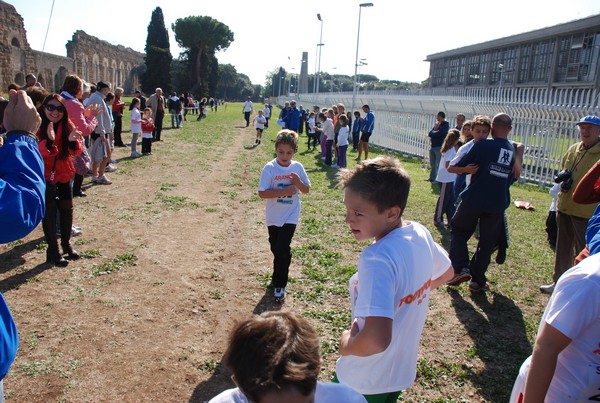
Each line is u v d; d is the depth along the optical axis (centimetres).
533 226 853
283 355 109
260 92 15238
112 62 6956
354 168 182
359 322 175
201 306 458
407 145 2072
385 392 192
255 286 515
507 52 5016
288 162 459
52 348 366
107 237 639
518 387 184
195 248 624
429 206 949
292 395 110
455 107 1728
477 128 529
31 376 330
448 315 473
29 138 187
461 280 509
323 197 996
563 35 4053
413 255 180
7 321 175
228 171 1236
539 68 4475
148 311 439
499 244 537
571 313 151
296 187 443
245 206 877
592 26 3681
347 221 187
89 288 478
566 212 505
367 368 189
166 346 382
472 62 5784
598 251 191
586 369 160
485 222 507
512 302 512
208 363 362
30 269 512
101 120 918
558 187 701
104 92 920
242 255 611
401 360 190
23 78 4269
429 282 195
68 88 650
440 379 363
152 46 6631
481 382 362
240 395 132
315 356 116
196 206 845
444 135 1230
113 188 932
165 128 2355
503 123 485
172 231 689
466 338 429
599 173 306
